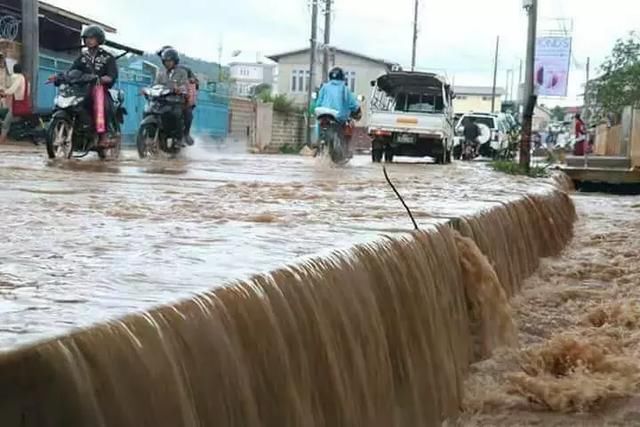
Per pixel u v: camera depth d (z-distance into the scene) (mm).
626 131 25891
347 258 3682
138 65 29906
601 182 20453
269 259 3383
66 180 8570
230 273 2984
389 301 3939
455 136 33594
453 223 5652
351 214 5918
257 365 2629
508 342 5441
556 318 6047
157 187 8047
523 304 6453
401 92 25656
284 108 37812
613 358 4750
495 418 4172
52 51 29875
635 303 6125
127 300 2443
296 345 2902
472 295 5402
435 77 25078
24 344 1850
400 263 4254
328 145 17688
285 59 55938
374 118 23766
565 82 26469
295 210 6152
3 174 9328
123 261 3334
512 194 9281
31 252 3590
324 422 3014
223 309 2574
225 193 7641
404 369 3932
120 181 8719
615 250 9242
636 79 34562
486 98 81938
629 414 4070
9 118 19781
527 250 8102
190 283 2760
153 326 2219
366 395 3416
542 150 36531
